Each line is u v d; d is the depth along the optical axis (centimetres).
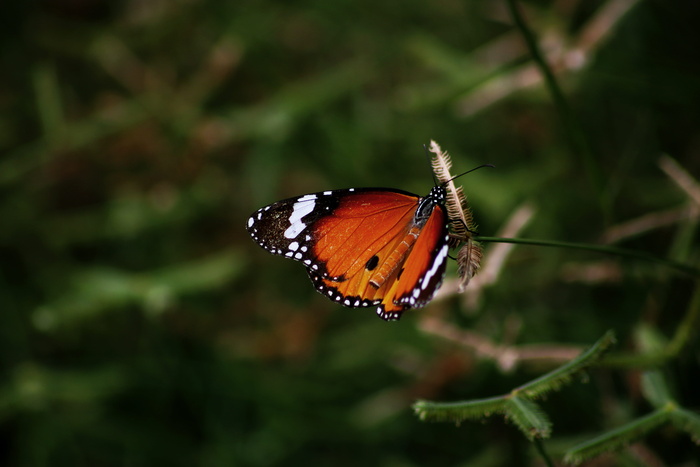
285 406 102
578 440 97
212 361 103
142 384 103
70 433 102
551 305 101
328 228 92
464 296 99
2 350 102
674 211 95
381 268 91
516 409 88
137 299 100
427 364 100
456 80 101
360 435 102
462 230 89
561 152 102
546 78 94
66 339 103
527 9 102
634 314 98
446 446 100
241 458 102
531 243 90
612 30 99
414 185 103
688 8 100
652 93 99
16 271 103
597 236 100
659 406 90
